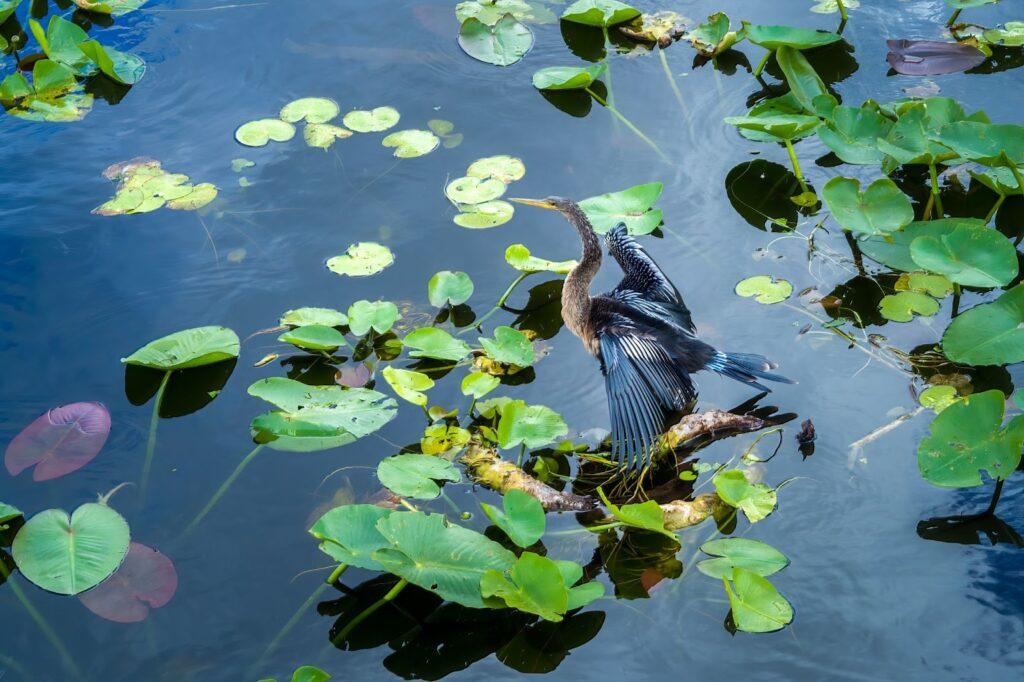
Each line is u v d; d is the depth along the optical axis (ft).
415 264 20.53
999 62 25.88
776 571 14.61
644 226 20.27
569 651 13.87
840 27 27.20
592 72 24.57
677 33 27.17
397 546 13.73
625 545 15.29
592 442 17.07
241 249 20.85
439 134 23.90
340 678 13.48
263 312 19.45
